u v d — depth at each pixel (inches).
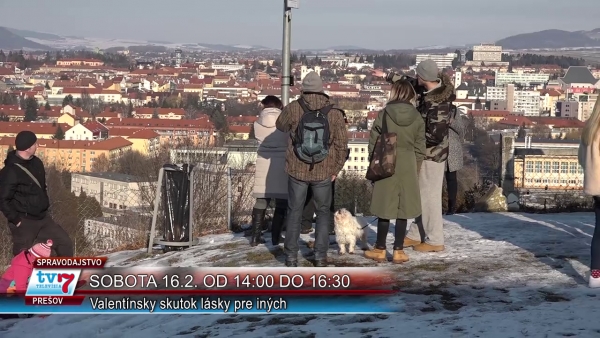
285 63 415.2
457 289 256.2
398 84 291.3
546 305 226.5
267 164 351.3
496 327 205.2
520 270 280.8
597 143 246.1
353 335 209.6
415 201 291.9
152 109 4699.8
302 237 369.4
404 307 236.8
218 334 226.5
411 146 291.4
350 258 308.7
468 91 7239.2
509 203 499.8
